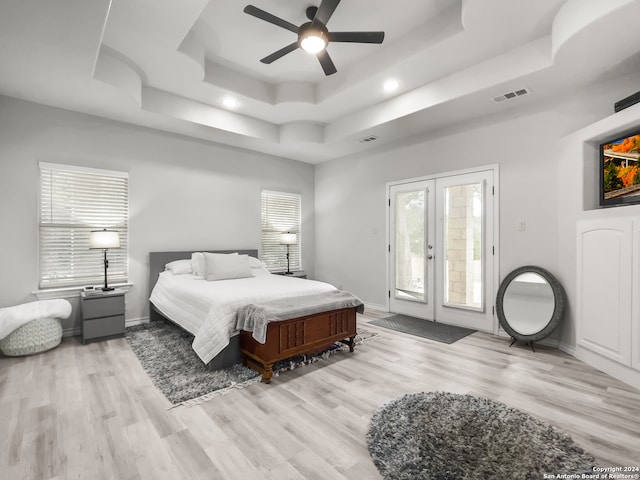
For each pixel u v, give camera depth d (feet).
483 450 5.45
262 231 18.25
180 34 8.86
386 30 9.95
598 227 8.95
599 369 8.95
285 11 9.14
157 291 13.39
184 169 15.07
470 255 13.20
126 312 13.48
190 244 15.31
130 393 7.61
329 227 19.74
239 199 17.08
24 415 6.64
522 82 9.83
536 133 11.25
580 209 9.75
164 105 12.32
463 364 9.46
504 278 12.03
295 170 19.72
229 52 11.04
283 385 8.09
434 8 8.98
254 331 8.21
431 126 13.78
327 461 5.30
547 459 5.22
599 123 8.95
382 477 4.92
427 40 9.55
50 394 7.54
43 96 10.90
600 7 6.82
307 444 5.74
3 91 10.57
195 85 11.78
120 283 13.29
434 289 14.47
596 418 6.53
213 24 9.55
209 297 9.62
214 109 13.69
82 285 12.57
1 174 10.96
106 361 9.59
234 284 11.80
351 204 18.37
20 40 7.75
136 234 13.78
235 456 5.41
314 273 20.62
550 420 6.46
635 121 7.92
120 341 11.44
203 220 15.74
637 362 7.76
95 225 12.85
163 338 11.67
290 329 8.80
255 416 6.64
